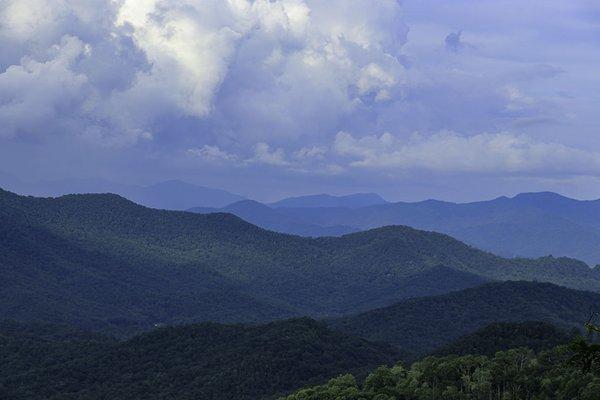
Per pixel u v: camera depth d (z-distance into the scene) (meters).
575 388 178.62
